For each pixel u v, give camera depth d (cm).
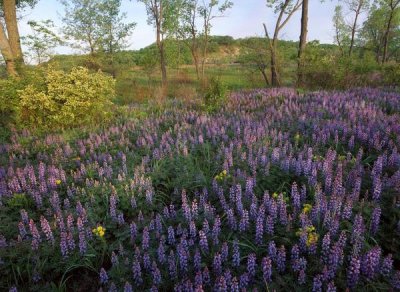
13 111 1256
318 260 393
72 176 716
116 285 402
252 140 767
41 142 1012
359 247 378
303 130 857
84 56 2972
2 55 1616
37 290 420
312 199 530
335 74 1823
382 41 4556
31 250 464
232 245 439
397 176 518
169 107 1467
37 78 1249
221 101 1352
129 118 1254
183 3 3269
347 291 317
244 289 339
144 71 3534
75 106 1159
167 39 3416
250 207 482
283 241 432
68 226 496
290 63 2455
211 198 571
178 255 411
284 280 378
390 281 355
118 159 805
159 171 688
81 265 443
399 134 731
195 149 803
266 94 1522
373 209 459
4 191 649
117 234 496
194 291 361
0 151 987
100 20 3228
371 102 1102
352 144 718
